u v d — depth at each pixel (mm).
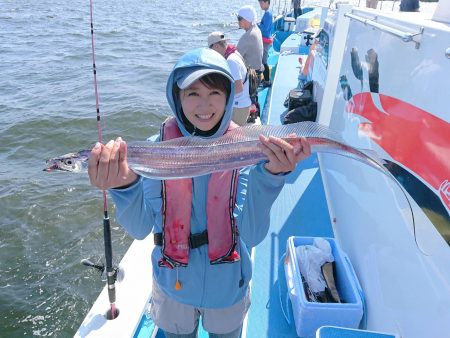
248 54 4664
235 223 1248
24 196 4629
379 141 1814
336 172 2568
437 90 1319
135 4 30875
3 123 6512
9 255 3805
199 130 1277
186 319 1340
